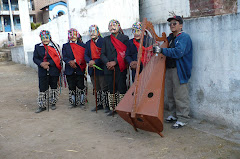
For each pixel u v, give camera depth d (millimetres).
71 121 4367
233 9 5281
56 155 3102
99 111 4883
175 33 3590
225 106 3475
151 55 3635
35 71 11242
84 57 4688
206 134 3412
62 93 6582
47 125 4191
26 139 3635
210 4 5500
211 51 3527
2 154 3180
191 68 3646
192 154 2916
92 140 3504
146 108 3072
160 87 3230
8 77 9930
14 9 28047
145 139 3436
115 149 3189
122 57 4246
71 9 7711
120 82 4406
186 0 6250
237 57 3207
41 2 30891
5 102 5859
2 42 23438
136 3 8188
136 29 3926
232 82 3324
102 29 8133
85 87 5148
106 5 8000
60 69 5023
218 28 3373
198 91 3850
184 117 3699
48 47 4789
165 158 2875
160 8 7352
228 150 2936
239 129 3342
